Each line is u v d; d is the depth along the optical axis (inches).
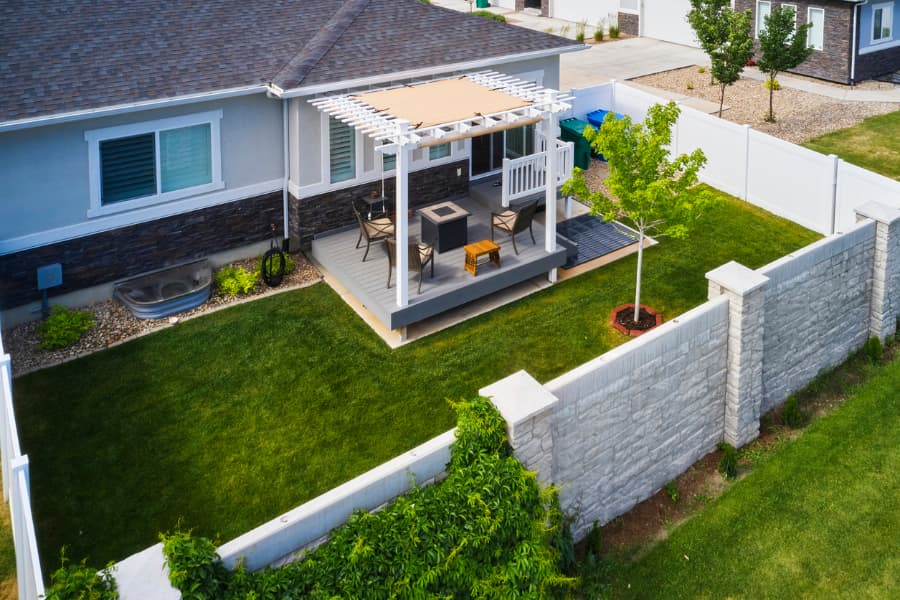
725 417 500.7
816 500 460.1
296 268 690.2
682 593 403.9
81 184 598.5
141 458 483.8
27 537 337.7
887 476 475.2
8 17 657.0
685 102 1134.4
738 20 979.3
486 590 334.6
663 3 1467.8
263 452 489.1
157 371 561.0
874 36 1205.1
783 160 770.2
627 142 570.9
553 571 362.3
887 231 569.9
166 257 655.1
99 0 703.7
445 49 723.4
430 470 364.2
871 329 606.9
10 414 395.9
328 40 696.4
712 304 466.6
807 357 557.9
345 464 479.2
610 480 444.1
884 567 415.5
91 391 540.4
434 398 535.2
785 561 420.8
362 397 537.3
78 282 621.3
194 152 639.1
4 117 543.5
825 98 1144.2
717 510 456.8
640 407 444.5
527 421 373.4
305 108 651.5
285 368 565.9
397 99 634.8
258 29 713.6
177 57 651.5
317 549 331.3
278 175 684.1
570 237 747.4
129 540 427.5
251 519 441.4
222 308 635.5
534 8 1798.7
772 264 509.4
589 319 622.5
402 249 568.4
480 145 781.9
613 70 1305.4
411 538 323.0
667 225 756.0
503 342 595.5
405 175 557.0
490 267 639.8
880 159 917.2
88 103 575.2
